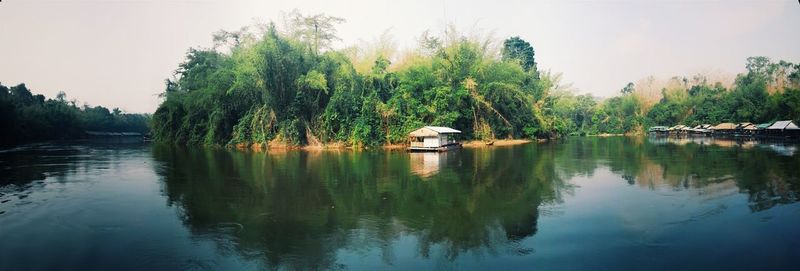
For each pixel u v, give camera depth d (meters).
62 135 106.38
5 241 13.20
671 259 10.90
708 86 112.50
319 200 18.84
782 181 21.77
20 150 56.50
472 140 59.88
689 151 42.72
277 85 51.69
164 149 55.97
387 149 49.06
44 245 12.81
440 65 59.19
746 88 89.19
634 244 12.09
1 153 50.31
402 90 54.00
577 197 18.80
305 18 55.62
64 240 13.30
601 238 12.70
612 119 113.25
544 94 80.75
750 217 14.72
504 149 48.81
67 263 11.35
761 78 92.81
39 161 38.72
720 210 15.79
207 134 60.38
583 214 15.63
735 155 36.72
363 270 10.62
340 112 51.94
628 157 37.09
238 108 58.56
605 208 16.52
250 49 51.62
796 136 66.12
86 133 119.75
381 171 28.09
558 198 18.66
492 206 17.30
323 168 30.16
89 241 13.17
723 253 11.26
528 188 21.27
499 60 66.88
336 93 51.41
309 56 55.28
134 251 12.20
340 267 10.85
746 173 24.91
